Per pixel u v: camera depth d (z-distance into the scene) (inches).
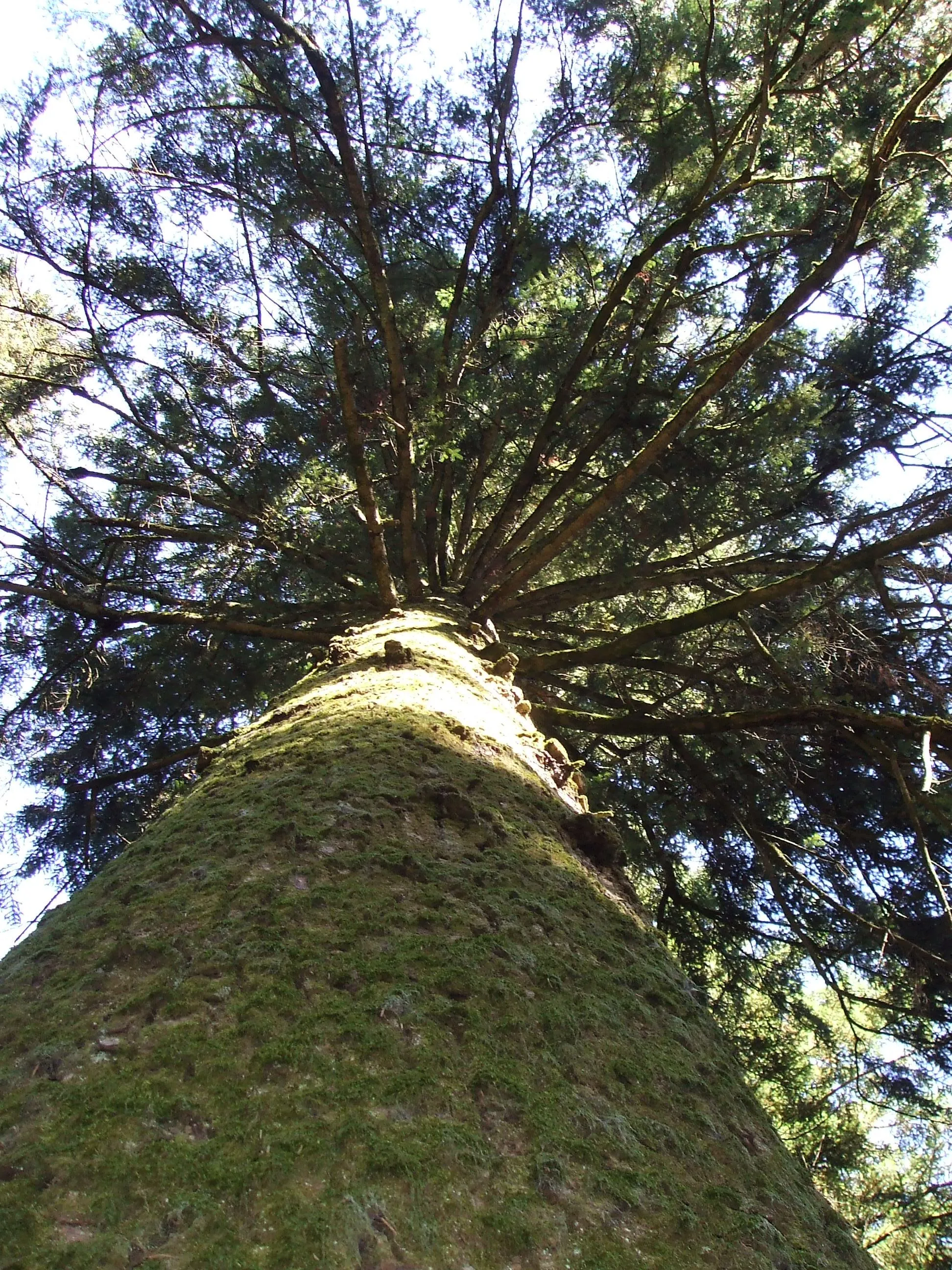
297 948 67.5
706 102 267.4
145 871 84.0
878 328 287.3
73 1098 51.7
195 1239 42.1
